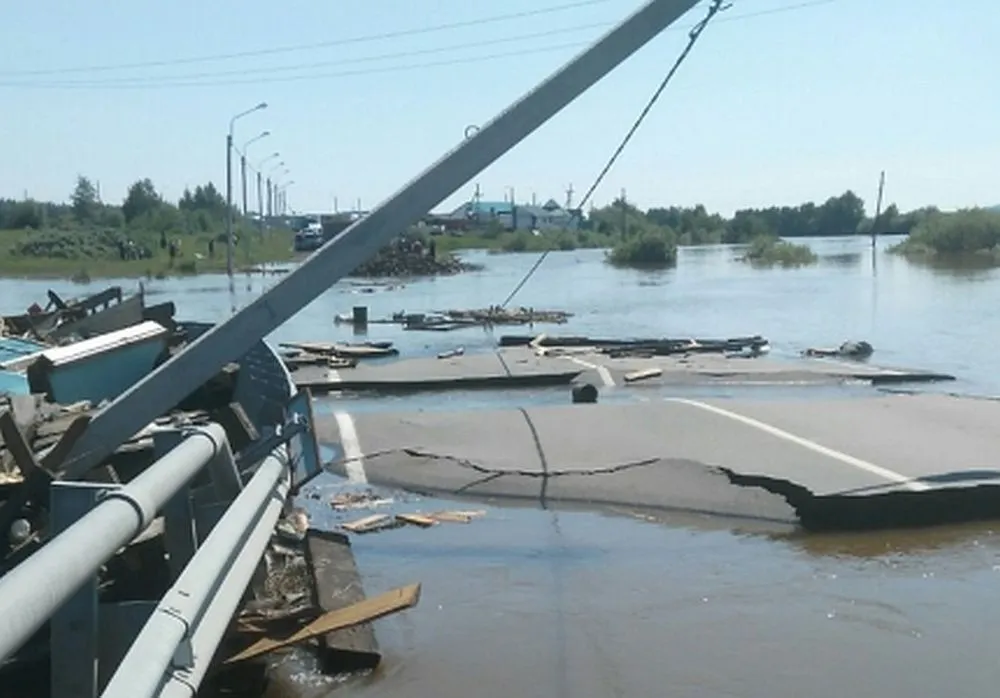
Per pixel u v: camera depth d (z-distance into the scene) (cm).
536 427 1108
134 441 645
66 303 1495
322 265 581
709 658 569
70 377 855
